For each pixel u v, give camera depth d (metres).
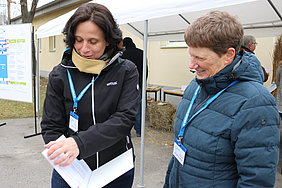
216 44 0.99
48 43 13.92
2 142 4.33
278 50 4.41
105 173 1.23
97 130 1.11
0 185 2.94
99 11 1.12
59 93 1.28
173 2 2.30
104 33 1.12
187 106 1.27
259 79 1.08
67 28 1.14
